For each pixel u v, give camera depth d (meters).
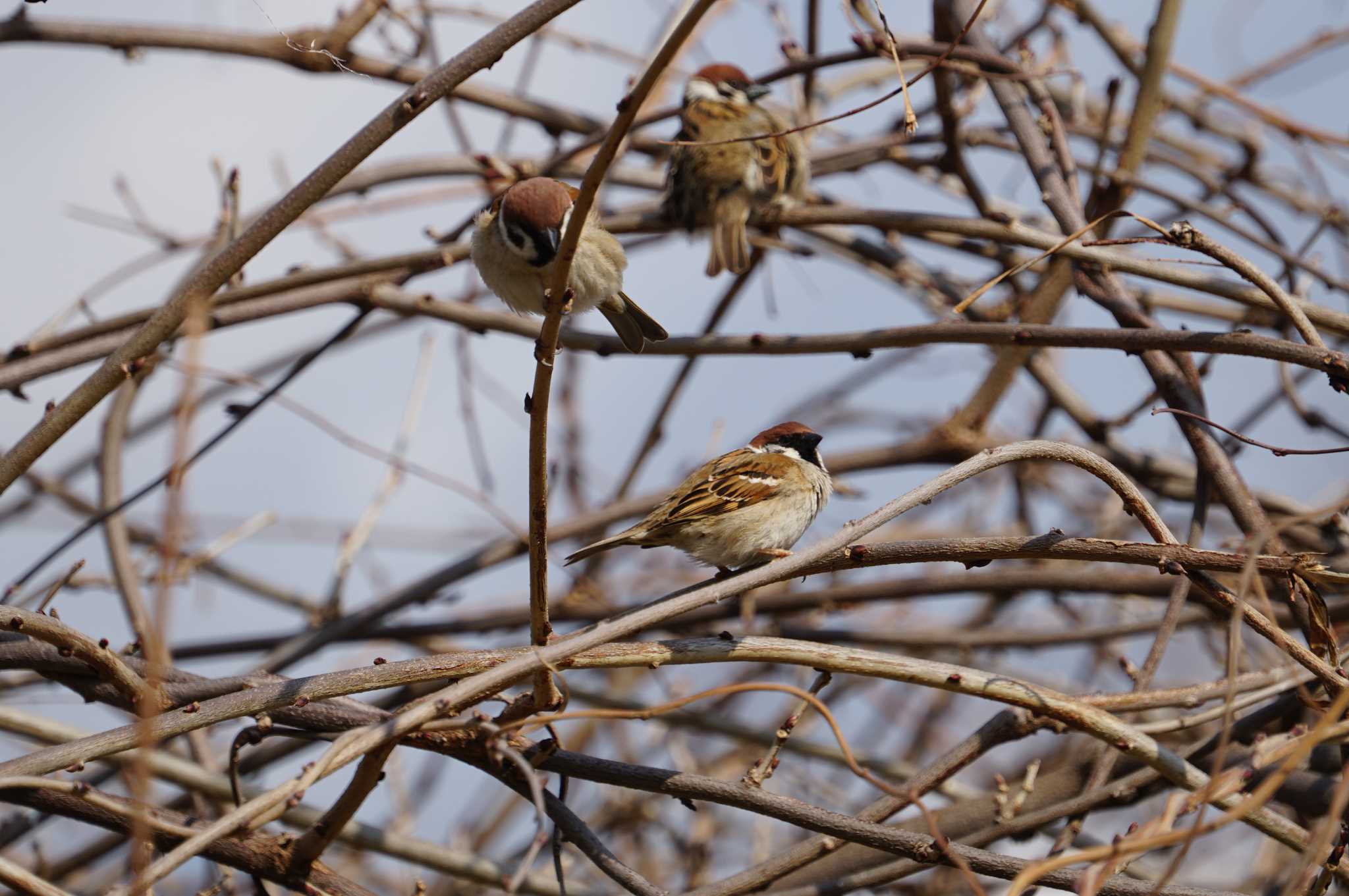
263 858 7.08
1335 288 10.64
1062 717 6.82
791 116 13.30
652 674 13.80
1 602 9.30
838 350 9.77
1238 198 12.18
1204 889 6.69
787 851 7.50
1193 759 8.60
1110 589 11.32
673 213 12.51
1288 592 8.21
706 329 12.84
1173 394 9.01
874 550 6.86
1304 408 11.62
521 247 8.02
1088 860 5.65
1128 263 9.56
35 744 11.08
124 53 10.92
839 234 12.94
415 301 10.53
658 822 13.10
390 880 12.76
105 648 7.08
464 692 6.16
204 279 7.52
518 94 12.80
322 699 6.82
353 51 11.84
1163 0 10.58
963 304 7.57
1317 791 8.34
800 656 6.81
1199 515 8.73
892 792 6.00
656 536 8.96
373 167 11.81
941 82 11.71
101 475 10.98
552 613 12.18
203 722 6.75
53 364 9.80
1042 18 12.32
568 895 9.48
